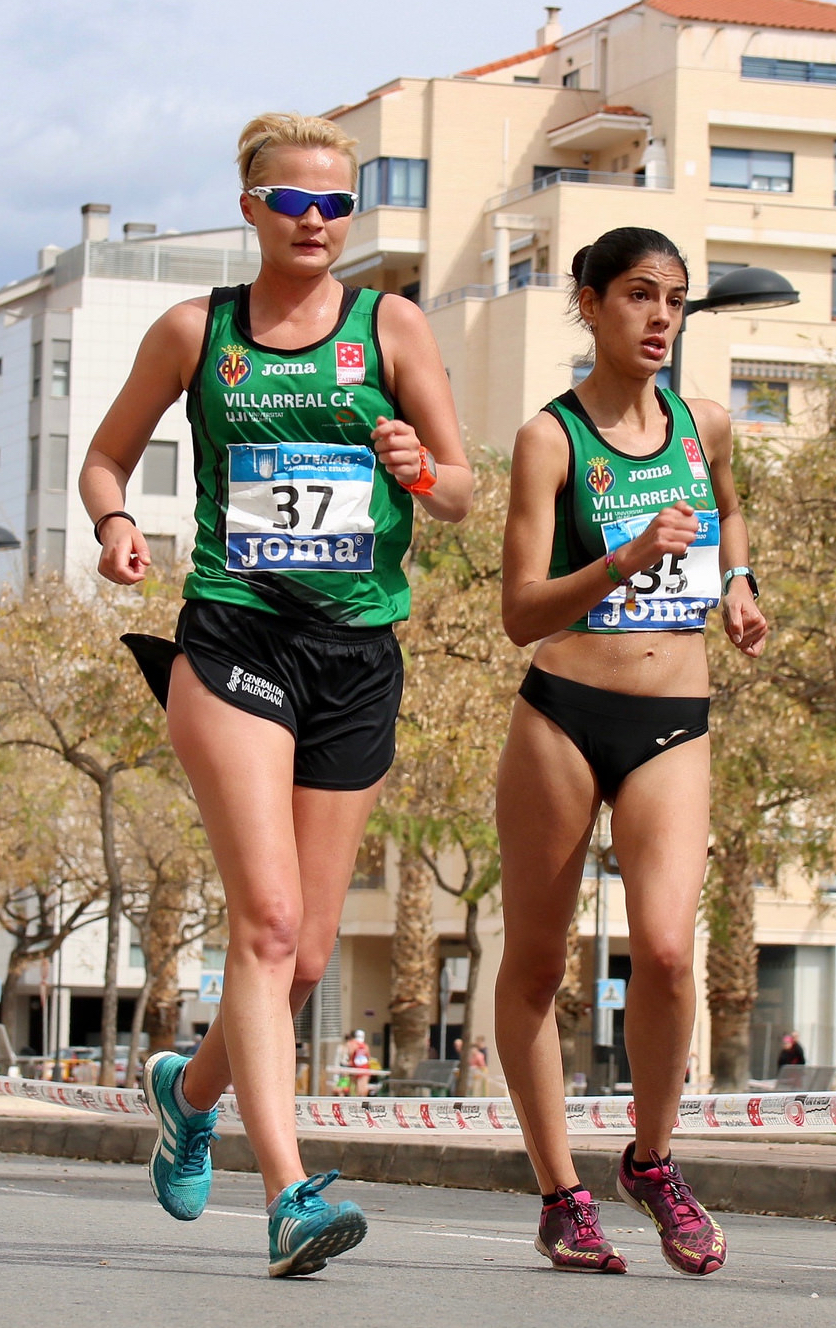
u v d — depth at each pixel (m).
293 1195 10.16
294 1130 10.32
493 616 62.19
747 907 75.25
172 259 163.12
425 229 128.25
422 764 61.09
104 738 72.56
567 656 12.00
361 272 131.50
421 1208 24.09
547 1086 12.29
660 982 11.58
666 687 11.95
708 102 121.12
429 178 128.12
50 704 70.38
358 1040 84.00
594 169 129.00
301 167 11.05
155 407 11.47
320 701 11.06
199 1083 11.57
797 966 105.00
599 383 12.41
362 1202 25.00
